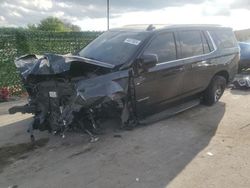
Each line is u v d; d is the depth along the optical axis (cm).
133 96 607
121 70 586
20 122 723
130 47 633
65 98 547
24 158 545
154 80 636
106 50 653
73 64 547
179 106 743
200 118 723
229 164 511
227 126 677
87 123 582
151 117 677
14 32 1000
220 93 845
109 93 546
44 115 569
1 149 581
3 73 975
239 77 1016
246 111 777
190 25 755
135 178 472
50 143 600
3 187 460
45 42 1089
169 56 673
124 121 608
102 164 516
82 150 566
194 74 729
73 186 455
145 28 691
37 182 470
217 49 796
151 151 559
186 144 587
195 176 475
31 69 582
